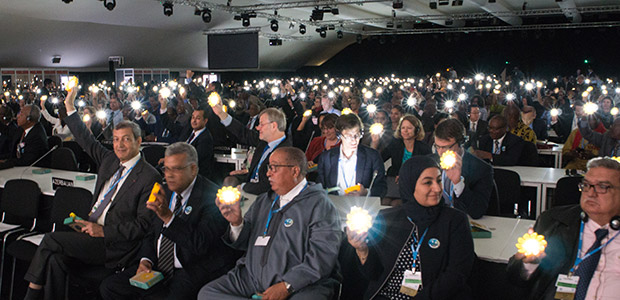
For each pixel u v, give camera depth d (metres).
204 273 2.88
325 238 2.61
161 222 3.01
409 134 4.34
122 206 3.29
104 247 3.32
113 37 19.69
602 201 2.16
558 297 2.22
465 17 18.61
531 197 5.06
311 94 14.91
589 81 17.31
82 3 16.09
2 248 3.82
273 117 4.02
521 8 18.19
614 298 2.12
